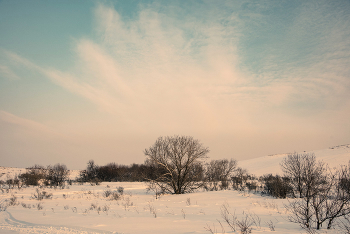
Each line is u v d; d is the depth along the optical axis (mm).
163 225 8812
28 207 15375
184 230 7719
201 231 7469
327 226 8391
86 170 58281
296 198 18188
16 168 68375
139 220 10203
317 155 61500
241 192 23906
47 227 8375
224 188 31828
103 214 12492
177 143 27141
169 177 27188
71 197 23484
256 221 9891
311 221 9391
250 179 42750
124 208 15469
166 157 27031
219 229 7840
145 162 28281
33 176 37844
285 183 20938
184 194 24484
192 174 27641
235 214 12398
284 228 8141
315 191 8719
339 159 48562
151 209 14828
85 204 17906
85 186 39531
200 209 14945
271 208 14531
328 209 8141
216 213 13062
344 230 7629
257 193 23875
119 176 58406
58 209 14750
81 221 9898
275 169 58844
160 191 28438
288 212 12555
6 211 13234
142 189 34500
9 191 27391
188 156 26453
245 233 6973
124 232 7457
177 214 12656
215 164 41031
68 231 7703
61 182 38438
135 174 56969
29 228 8227
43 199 21328
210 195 22266
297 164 19125
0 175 49938
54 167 40000
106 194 25016
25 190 29359
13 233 7484
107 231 7625
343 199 8078
